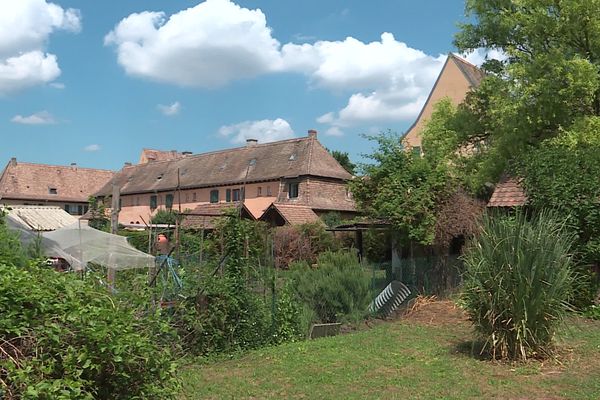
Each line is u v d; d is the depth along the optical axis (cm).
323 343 1145
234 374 905
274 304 1202
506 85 1816
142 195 6191
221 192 5247
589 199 1458
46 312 379
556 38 1825
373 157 1745
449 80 4209
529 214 1600
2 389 338
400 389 797
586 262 1441
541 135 1881
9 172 7575
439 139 2205
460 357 994
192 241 1662
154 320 485
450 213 1642
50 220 2739
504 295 927
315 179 4588
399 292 1568
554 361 938
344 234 2578
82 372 371
